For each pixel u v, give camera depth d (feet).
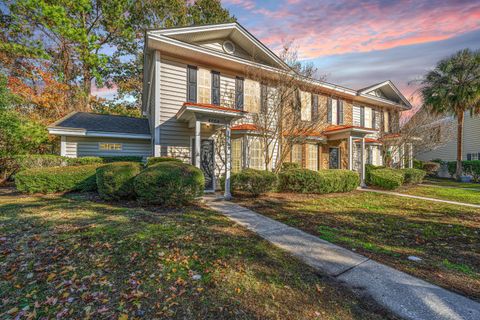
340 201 25.43
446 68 48.01
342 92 45.39
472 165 51.78
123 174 20.92
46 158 30.01
